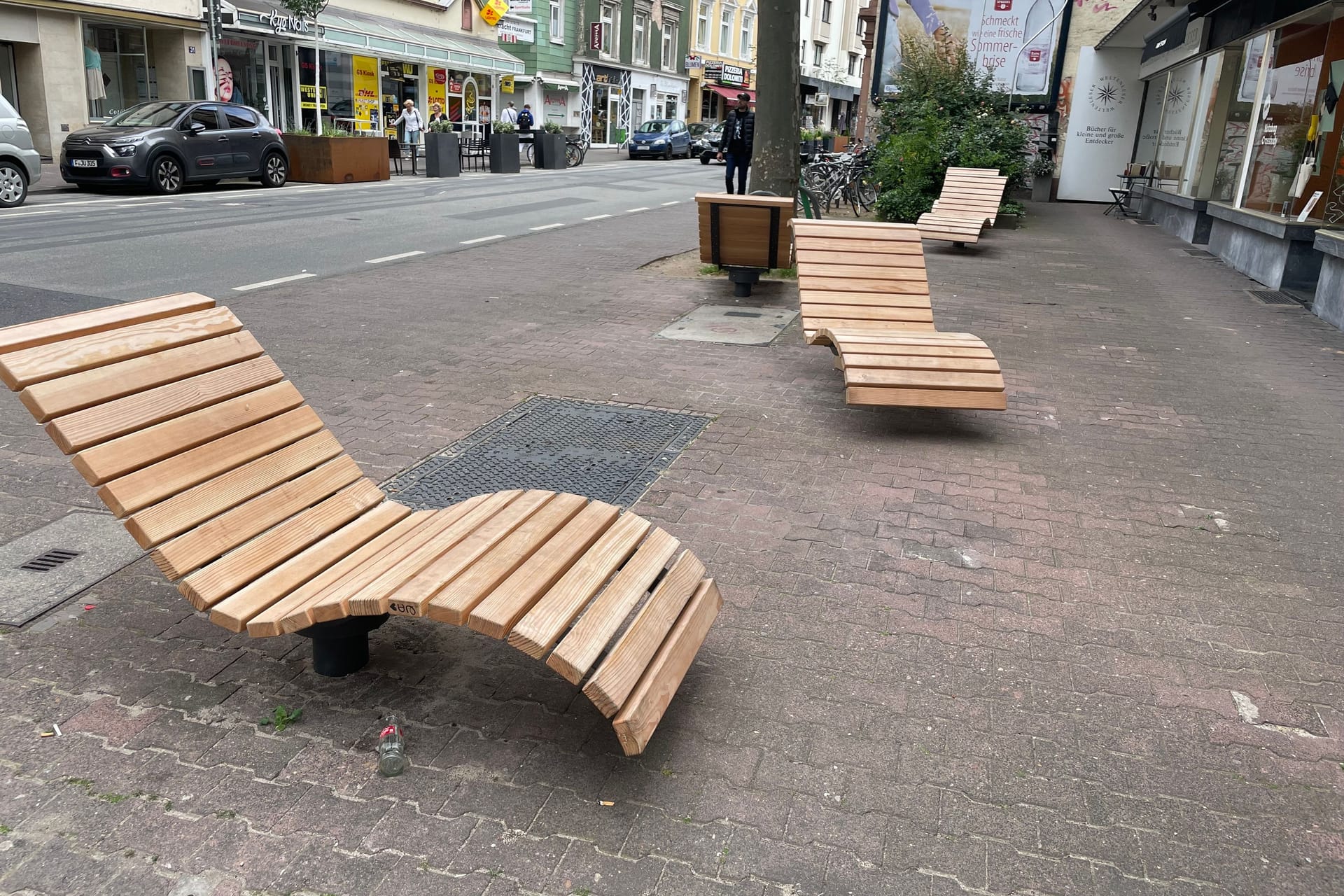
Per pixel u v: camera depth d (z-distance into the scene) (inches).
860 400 220.5
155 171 717.3
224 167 777.6
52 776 106.6
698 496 187.9
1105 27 892.0
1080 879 96.6
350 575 118.6
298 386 249.6
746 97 592.4
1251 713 124.4
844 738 117.2
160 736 114.0
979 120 774.5
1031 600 151.8
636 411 239.8
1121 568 163.8
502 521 126.6
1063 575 160.6
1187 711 124.3
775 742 116.1
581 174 1138.7
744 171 607.8
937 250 572.4
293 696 123.0
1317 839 103.1
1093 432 235.6
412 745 114.1
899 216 709.9
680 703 123.0
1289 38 481.7
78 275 394.6
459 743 114.8
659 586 119.1
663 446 215.3
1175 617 147.9
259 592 114.8
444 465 200.7
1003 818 104.7
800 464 206.8
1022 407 253.6
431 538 125.6
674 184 1011.9
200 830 99.6
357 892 92.4
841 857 98.5
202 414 122.1
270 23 1093.1
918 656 135.1
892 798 107.2
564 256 488.4
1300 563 167.8
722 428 228.4
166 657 130.5
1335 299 370.9
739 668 130.8
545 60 1651.1
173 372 120.6
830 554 164.9
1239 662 136.0
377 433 218.2
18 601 141.9
